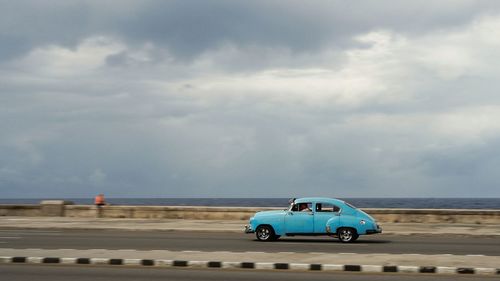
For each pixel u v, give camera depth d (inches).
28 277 507.2
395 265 542.6
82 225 1157.7
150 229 1074.7
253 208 1295.5
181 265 572.4
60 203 1439.5
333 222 836.6
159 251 666.8
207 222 1243.8
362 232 830.5
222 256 616.4
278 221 855.1
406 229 1055.6
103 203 1423.5
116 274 524.4
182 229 1060.5
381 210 1227.2
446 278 498.0
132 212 1384.1
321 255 624.1
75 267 567.5
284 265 553.6
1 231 1069.1
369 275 514.9
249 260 583.5
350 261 574.2
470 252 698.2
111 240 862.5
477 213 1180.5
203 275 518.6
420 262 565.0
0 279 496.1
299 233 846.5
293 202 861.2
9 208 1469.0
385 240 886.4
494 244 813.2
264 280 491.5
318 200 852.6
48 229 1115.3
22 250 675.4
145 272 535.5
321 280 489.7
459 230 1033.5
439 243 831.1
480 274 517.7
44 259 598.9
